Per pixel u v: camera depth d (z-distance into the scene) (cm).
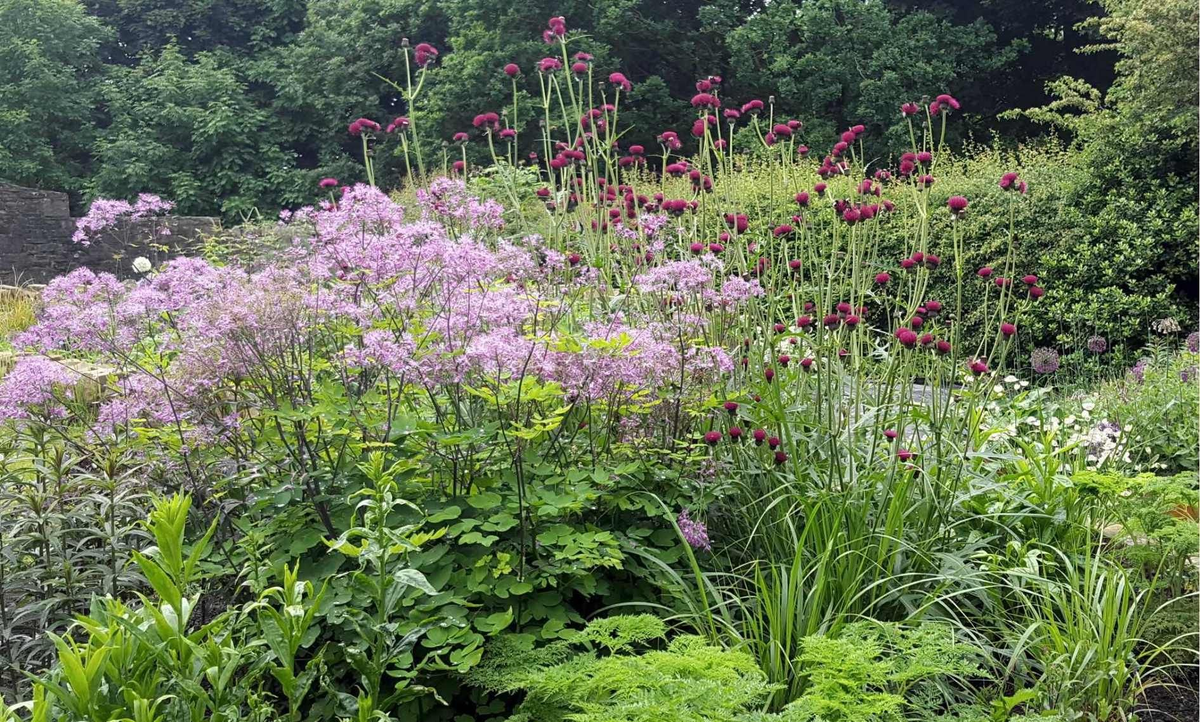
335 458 332
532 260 387
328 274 328
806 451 399
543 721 264
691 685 220
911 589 341
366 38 2355
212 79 2461
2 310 970
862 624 275
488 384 305
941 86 1955
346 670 279
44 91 2414
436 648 279
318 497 291
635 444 342
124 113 2447
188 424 317
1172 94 1090
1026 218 1062
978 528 398
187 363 312
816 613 295
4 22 2442
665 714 213
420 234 340
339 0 2542
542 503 298
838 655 245
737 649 257
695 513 341
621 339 306
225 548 310
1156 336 988
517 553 303
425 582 232
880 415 422
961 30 2014
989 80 2159
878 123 1956
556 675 245
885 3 2212
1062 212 1059
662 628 271
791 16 1983
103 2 2834
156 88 2441
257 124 2473
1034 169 1178
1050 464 402
